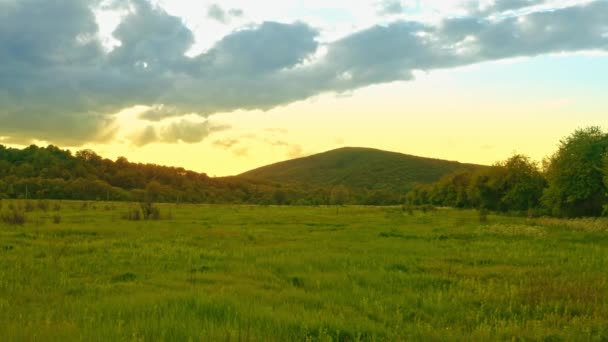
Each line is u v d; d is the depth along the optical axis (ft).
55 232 112.06
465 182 360.07
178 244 93.09
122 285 50.88
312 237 111.45
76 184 410.52
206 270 62.64
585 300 43.60
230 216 203.72
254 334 30.83
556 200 209.97
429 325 35.12
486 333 32.78
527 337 32.42
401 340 31.12
